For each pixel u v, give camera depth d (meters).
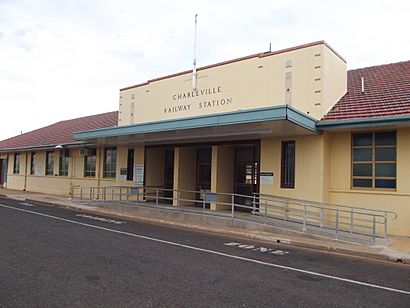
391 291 6.45
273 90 14.18
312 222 12.83
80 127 29.03
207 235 11.92
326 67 13.45
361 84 16.30
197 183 18.48
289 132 13.14
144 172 19.44
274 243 10.87
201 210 15.18
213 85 15.97
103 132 17.09
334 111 13.45
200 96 16.38
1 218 13.80
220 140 15.97
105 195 20.23
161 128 14.56
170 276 6.83
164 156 20.23
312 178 13.13
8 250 8.50
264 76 14.47
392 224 12.08
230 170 16.91
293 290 6.30
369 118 11.81
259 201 14.48
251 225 12.73
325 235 11.09
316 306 5.55
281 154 14.06
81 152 23.84
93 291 5.84
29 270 6.90
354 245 10.20
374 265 8.45
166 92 17.84
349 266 8.23
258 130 13.37
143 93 19.06
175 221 14.52
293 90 13.70
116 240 10.24
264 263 8.20
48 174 28.02
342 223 11.43
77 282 6.27
